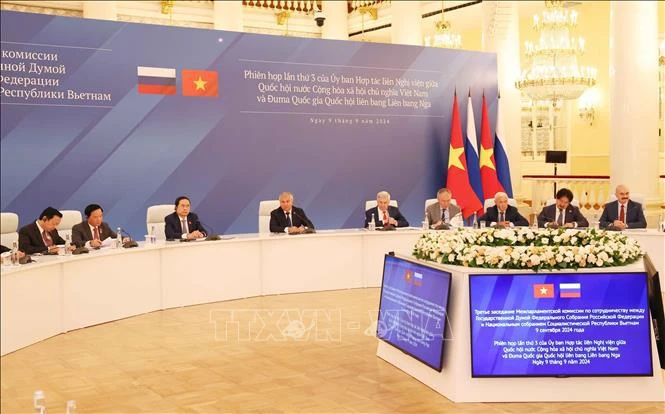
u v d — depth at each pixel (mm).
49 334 6746
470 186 11492
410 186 11609
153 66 9797
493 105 12133
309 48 10805
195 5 16359
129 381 5371
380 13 16641
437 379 5031
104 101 9523
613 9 10328
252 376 5457
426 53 11578
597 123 14844
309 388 5148
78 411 4723
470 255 4961
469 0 14602
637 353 4770
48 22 9148
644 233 8273
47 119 9203
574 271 4785
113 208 9672
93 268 7223
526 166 16531
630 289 4773
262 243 8609
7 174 9031
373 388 5133
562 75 12117
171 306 8008
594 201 13305
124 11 15555
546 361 4770
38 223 7625
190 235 8227
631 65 10156
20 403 4914
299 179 10867
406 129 11516
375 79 11250
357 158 11219
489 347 4773
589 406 4684
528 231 5512
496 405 4727
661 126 12773
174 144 10000
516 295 4773
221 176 10336
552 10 12305
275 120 10641
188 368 5695
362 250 9117
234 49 10312
